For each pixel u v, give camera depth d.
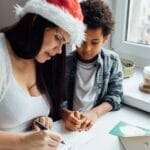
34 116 0.96
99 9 1.03
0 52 0.81
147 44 1.38
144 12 1.35
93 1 1.06
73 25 0.78
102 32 1.03
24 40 0.82
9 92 0.84
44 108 0.99
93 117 1.02
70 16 0.78
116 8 1.41
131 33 1.43
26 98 0.89
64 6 0.78
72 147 0.85
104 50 1.19
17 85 0.86
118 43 1.47
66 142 0.88
